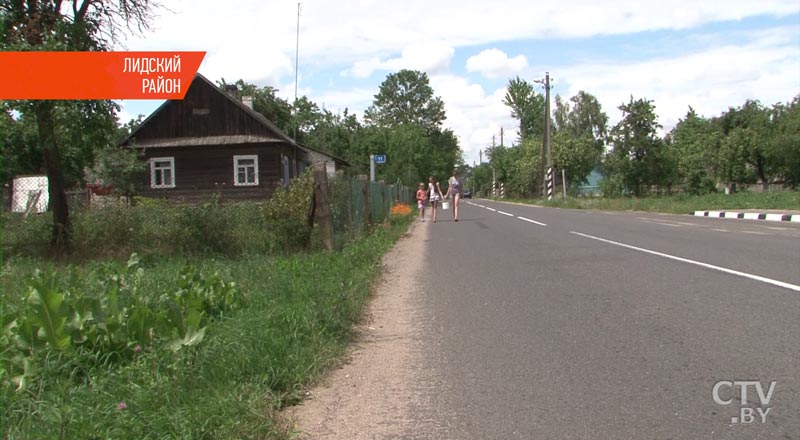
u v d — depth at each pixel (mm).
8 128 11648
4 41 10070
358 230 14648
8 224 11648
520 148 75250
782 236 13430
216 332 5074
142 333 4684
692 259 9867
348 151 63531
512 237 15234
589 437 3416
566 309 6543
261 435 3484
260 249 11008
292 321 5430
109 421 3359
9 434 3141
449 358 5004
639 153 38375
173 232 10898
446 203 28031
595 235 14820
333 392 4320
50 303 4293
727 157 44000
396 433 3580
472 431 3561
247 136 31438
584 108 81562
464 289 8094
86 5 11484
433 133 87438
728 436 3367
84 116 10969
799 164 42344
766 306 6277
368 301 7453
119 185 28938
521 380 4379
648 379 4277
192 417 3443
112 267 8102
